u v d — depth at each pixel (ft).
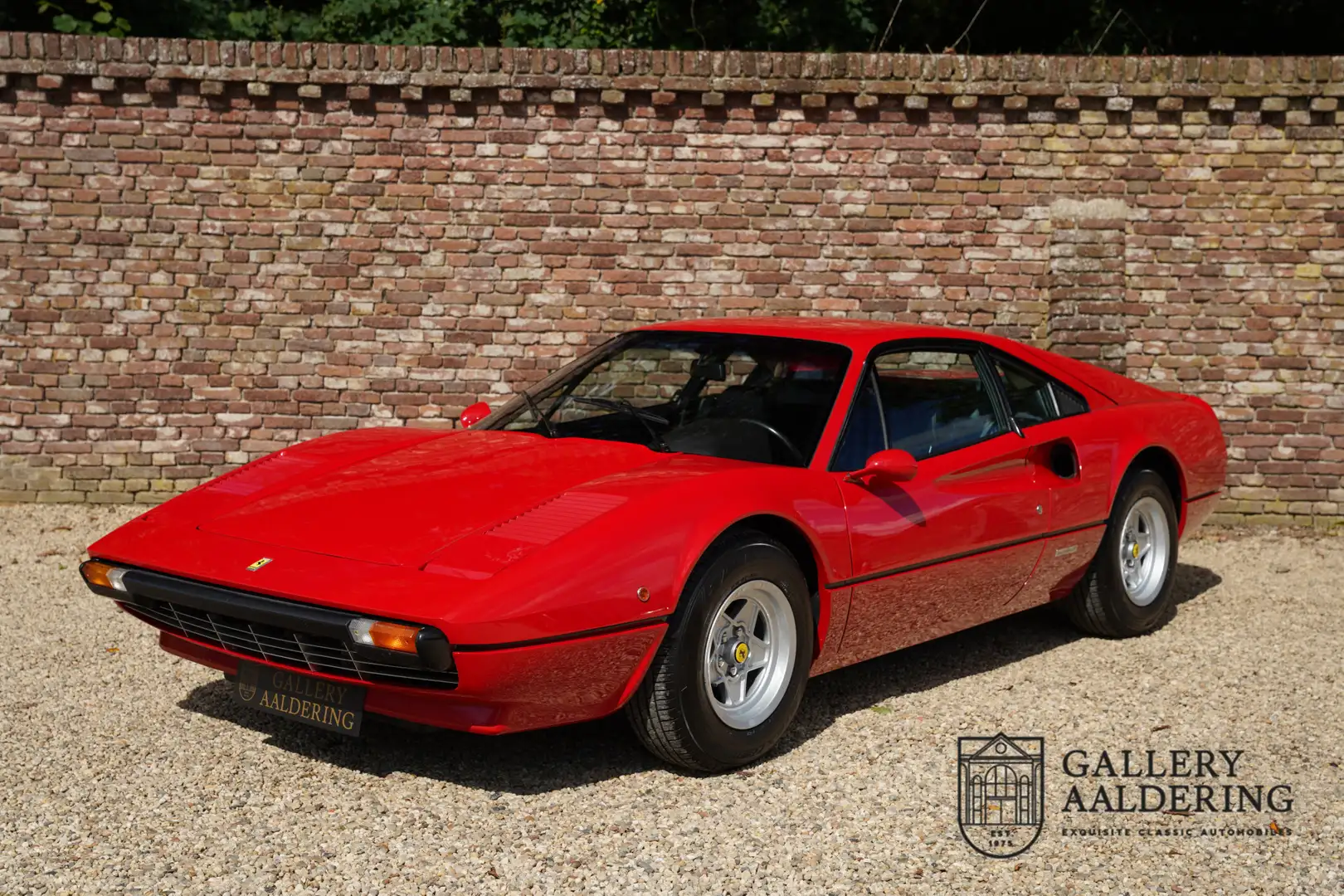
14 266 25.27
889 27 35.58
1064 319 26.03
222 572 11.70
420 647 10.66
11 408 25.55
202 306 25.61
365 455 14.23
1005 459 15.74
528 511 12.06
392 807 11.75
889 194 25.94
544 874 10.44
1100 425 17.47
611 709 12.01
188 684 15.30
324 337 25.81
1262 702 15.46
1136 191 26.02
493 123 25.53
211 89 25.03
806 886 10.36
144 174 25.26
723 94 25.55
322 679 11.93
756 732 12.70
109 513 25.23
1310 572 22.95
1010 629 18.80
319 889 10.12
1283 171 25.93
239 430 25.89
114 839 10.95
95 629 17.72
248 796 11.95
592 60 25.34
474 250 25.77
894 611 14.42
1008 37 40.60
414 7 39.78
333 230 25.62
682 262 25.96
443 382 26.00
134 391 25.66
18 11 33.19
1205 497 19.43
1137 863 10.95
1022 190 25.99
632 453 13.79
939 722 14.52
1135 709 15.12
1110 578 17.67
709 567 12.12
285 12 40.45
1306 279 26.14
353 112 25.40
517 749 13.32
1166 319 26.27
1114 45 39.83
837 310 26.13
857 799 12.20
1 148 25.03
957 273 26.13
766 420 14.34
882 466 13.53
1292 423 26.45
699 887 10.29
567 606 11.06
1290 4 38.81
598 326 26.03
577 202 25.76
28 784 12.12
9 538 23.09
